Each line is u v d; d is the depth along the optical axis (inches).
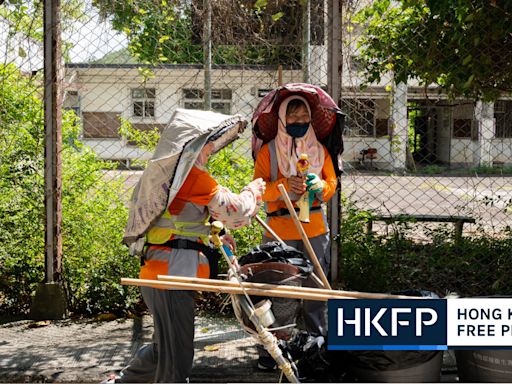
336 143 190.5
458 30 245.3
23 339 203.3
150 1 263.4
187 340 143.6
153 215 140.7
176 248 142.7
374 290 232.4
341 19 221.8
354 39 260.7
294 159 180.4
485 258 246.1
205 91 278.1
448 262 242.7
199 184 142.4
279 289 137.9
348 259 236.4
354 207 260.4
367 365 154.4
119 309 230.1
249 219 147.3
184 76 343.3
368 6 264.4
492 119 341.1
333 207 223.1
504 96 272.2
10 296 233.5
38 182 236.4
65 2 232.7
